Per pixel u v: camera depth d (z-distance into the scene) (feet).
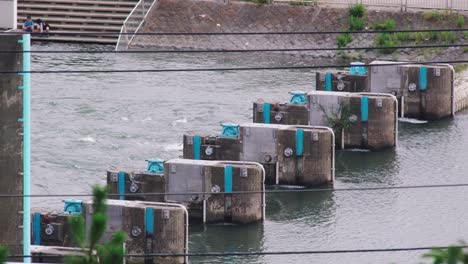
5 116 285.64
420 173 455.22
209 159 454.81
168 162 404.36
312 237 379.35
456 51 647.15
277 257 363.15
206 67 632.79
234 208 399.44
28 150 290.15
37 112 525.75
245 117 525.34
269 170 450.71
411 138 513.45
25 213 293.23
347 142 501.97
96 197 132.98
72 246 357.82
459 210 400.26
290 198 424.05
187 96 562.25
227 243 379.55
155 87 579.89
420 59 646.33
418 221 390.42
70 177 438.40
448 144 501.56
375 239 374.63
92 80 592.19
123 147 479.41
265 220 399.44
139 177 406.82
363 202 414.62
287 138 447.83
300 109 501.97
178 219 359.46
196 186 401.08
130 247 360.28
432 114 548.31
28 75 285.43
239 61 655.76
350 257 360.28
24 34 281.74
